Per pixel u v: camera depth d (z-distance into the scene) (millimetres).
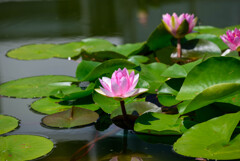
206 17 3105
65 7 3973
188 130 2236
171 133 2264
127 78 2279
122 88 2268
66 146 2254
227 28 2744
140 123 2289
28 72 2623
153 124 2281
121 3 4039
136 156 2217
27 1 4316
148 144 2256
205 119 2287
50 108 2398
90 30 3061
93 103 2414
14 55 2777
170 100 2355
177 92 2365
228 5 3490
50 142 2254
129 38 2908
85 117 2346
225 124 2223
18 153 2217
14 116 2369
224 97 2256
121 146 2252
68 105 2406
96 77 2438
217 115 2297
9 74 2611
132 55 2699
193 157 2193
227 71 2283
